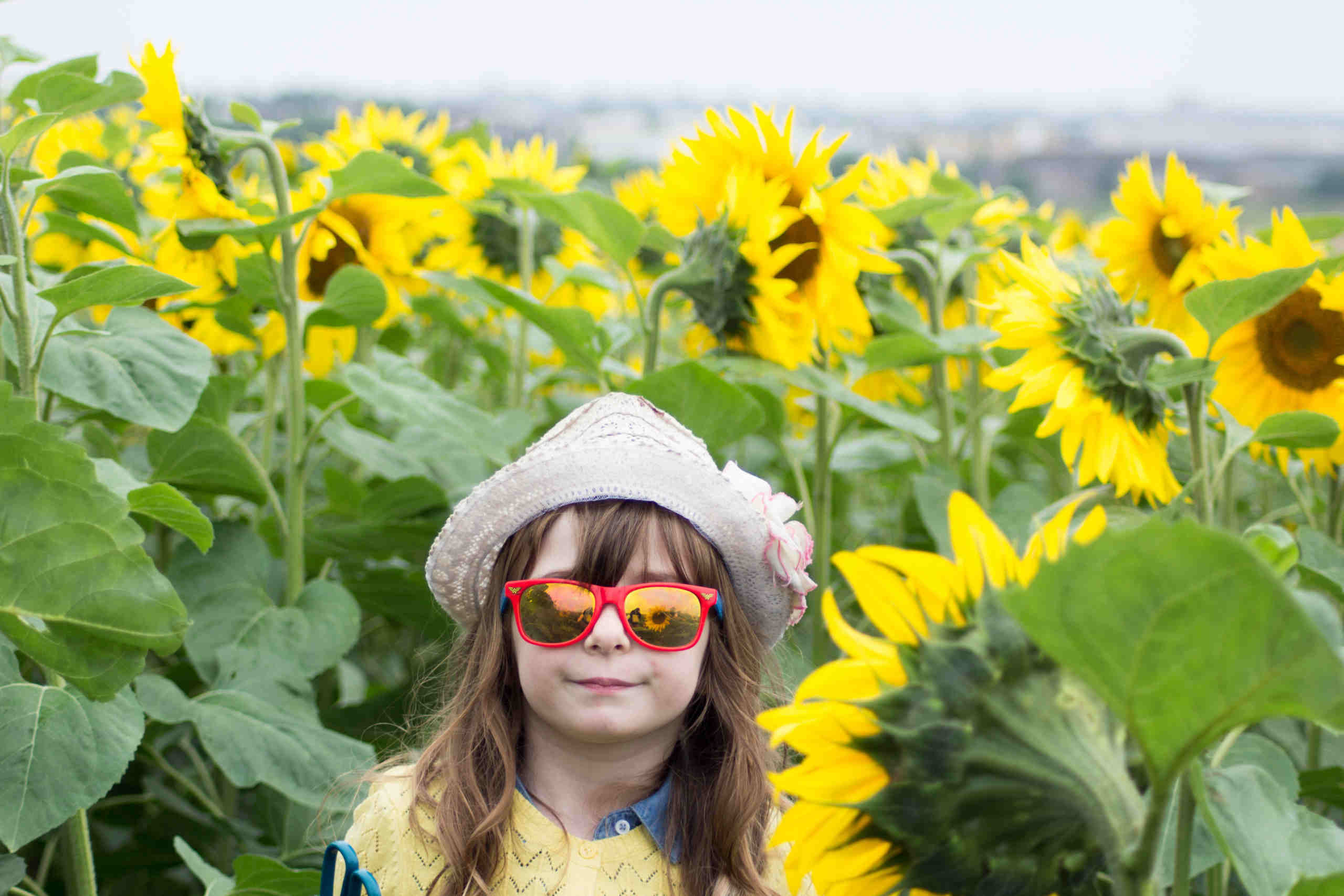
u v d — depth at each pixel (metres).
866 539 3.40
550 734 1.49
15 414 1.36
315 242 2.49
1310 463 2.54
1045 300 1.53
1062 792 0.76
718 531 1.48
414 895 1.47
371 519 2.59
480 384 4.43
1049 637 0.65
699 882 1.46
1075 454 1.53
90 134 3.26
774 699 1.73
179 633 1.46
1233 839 1.04
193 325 2.78
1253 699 0.63
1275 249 1.70
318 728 1.94
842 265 2.08
